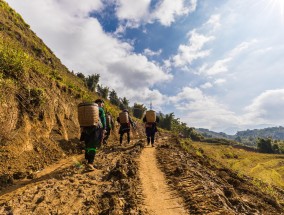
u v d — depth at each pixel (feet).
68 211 15.93
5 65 31.07
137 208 16.65
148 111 48.75
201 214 15.58
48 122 35.94
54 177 23.45
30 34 116.98
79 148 39.29
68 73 134.51
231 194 21.99
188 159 37.35
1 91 27.81
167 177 24.48
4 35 72.64
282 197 41.63
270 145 378.12
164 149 44.24
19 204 16.62
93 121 25.18
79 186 20.68
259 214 19.04
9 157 24.89
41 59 94.84
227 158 196.03
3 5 104.88
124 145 50.21
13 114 28.68
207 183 22.49
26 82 34.22
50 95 39.78
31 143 29.84
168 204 17.49
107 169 26.66
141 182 22.39
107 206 16.96
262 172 145.59
